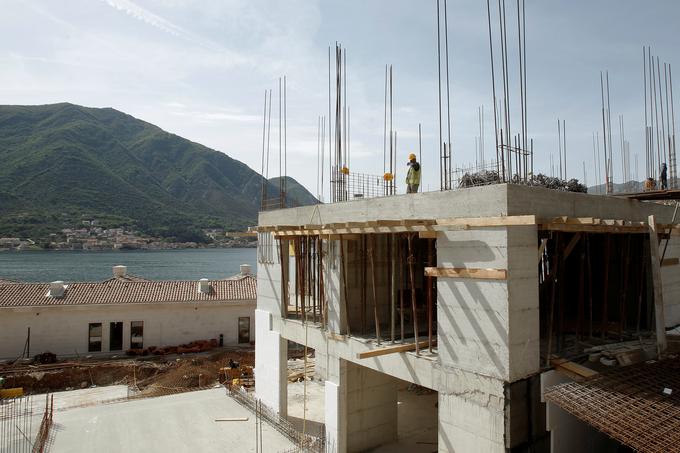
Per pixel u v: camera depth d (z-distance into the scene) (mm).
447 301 11781
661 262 15938
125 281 32625
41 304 28266
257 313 20469
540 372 11047
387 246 17094
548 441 11109
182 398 21922
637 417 9336
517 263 10625
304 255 17781
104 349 29547
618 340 14242
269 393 19312
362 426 16062
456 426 11484
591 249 17328
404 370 13000
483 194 11102
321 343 16281
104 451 16156
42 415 19938
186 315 31234
